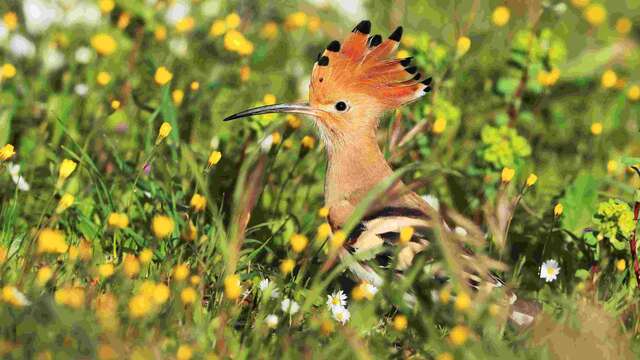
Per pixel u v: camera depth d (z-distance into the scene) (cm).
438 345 914
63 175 1046
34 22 1403
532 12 1588
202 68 1397
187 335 900
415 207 1055
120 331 876
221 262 1037
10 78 1284
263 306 958
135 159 1225
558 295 1033
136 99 1281
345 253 1033
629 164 1111
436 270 995
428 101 1318
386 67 1067
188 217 1073
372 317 965
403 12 1644
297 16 1555
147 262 1023
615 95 1463
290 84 1447
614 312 1017
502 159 1175
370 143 1077
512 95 1319
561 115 1387
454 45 1493
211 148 1218
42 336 838
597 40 1612
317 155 1241
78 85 1298
